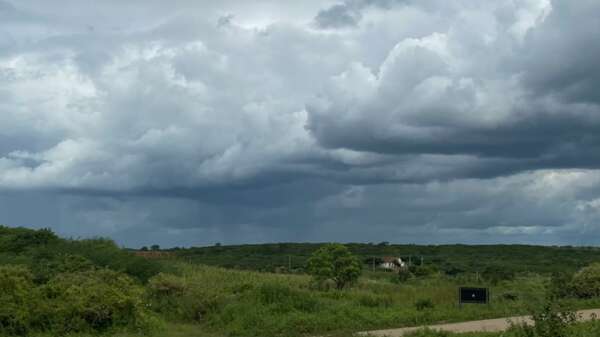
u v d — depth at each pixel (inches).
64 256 1278.3
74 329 852.0
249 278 1512.1
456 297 1203.9
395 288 1425.9
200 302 1047.0
